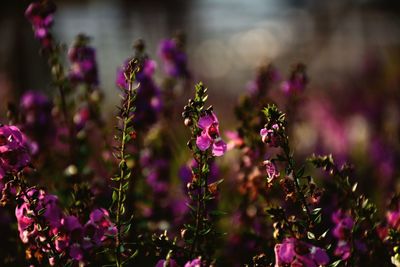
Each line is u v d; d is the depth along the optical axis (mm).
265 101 4676
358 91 12602
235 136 4656
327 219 4453
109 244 3730
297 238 3385
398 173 7410
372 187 7484
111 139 6105
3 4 14680
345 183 3898
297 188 3432
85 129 5852
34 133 5672
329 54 22906
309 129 10078
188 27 24453
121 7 23766
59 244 3639
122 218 4172
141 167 5613
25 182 3699
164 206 5504
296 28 25547
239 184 4781
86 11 23719
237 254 4625
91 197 3936
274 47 24375
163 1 24094
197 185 3580
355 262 3893
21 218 3611
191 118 3449
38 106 5730
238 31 25375
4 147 3504
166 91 5992
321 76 19875
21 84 13969
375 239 3898
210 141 3461
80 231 3654
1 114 10141
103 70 19984
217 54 23766
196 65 23094
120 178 3635
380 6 25016
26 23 14531
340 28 24766
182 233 3682
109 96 16234
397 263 3838
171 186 6027
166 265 3434
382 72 14336
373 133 9602
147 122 5250
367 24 24594
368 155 8562
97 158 6137
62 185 5422
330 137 10781
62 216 3684
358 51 22766
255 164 4633
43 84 14031
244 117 4652
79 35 5566
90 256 3684
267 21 27719
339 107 11727
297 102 5832
